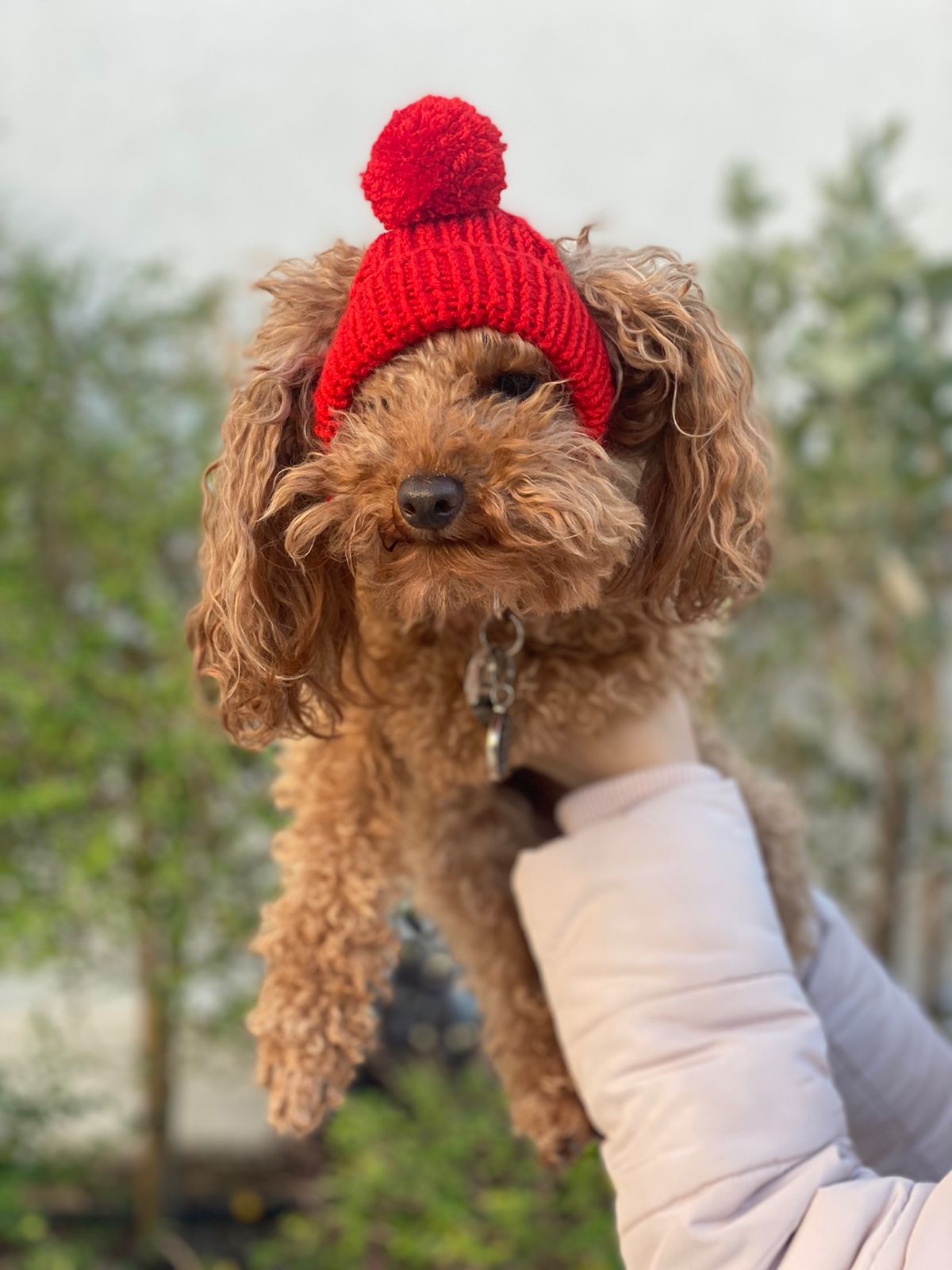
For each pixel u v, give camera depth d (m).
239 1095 1.56
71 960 1.35
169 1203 1.40
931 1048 0.51
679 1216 0.35
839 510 1.23
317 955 0.47
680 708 0.50
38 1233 1.20
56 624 1.29
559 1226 1.12
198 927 1.36
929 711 1.37
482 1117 1.23
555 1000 0.42
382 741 0.50
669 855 0.42
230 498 0.44
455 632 0.48
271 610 0.44
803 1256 0.33
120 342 1.39
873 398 1.24
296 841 0.50
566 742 0.48
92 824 1.28
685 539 0.44
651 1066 0.38
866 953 0.54
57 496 1.39
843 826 1.46
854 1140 0.49
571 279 0.41
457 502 0.37
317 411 0.42
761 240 1.57
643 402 0.44
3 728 1.29
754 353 1.26
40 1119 1.30
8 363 1.31
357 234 1.61
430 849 0.52
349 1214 1.17
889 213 1.28
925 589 1.32
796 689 1.51
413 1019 1.48
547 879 0.43
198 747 1.21
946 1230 0.32
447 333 0.38
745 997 0.39
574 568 0.39
